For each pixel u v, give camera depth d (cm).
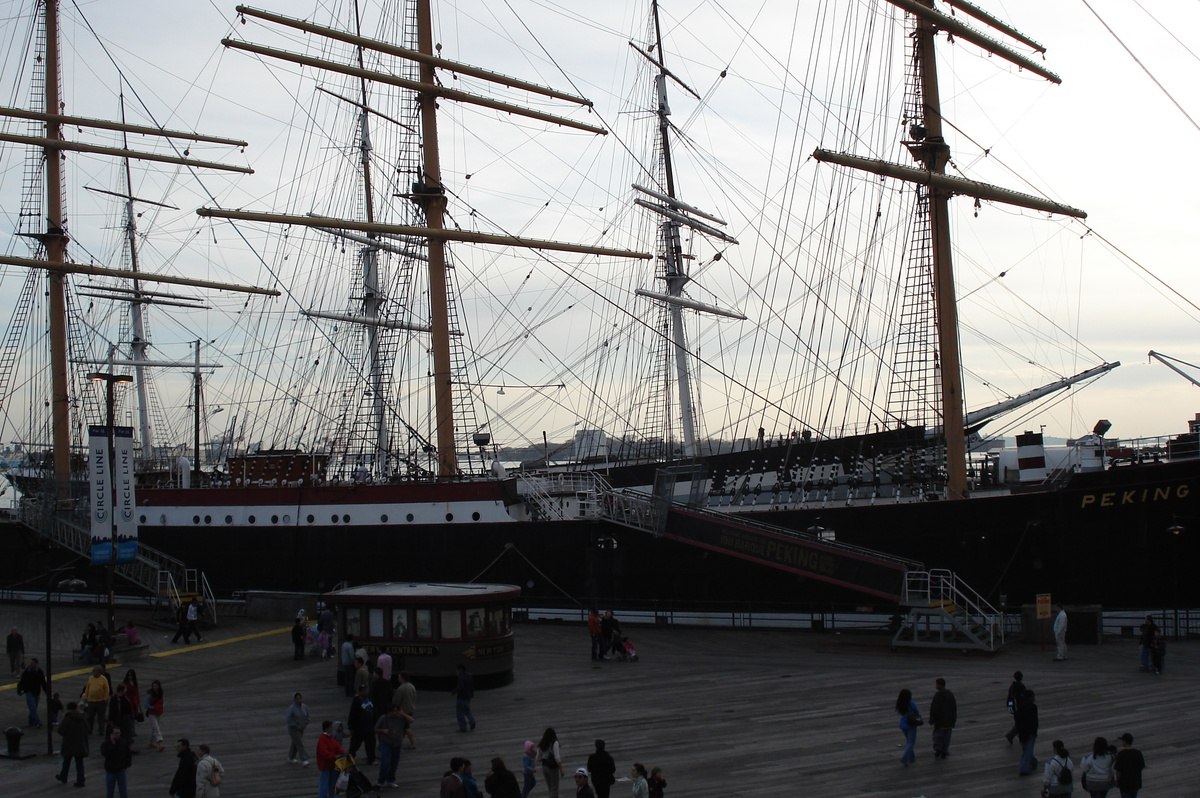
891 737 1975
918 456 3775
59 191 4922
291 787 1781
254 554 4006
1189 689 2295
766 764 1812
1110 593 3091
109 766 1691
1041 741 1912
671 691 2447
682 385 4972
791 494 4094
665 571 3503
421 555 3772
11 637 2789
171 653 3109
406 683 2022
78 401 5162
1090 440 3300
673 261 5178
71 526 4109
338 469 4766
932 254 3672
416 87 4316
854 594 3288
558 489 3759
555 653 3022
